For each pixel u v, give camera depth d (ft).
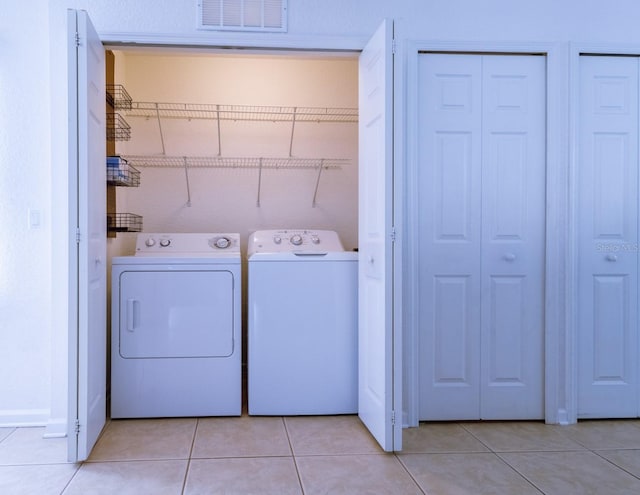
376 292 7.63
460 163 8.59
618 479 6.49
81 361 6.76
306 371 8.89
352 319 8.95
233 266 8.85
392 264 7.11
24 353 8.33
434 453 7.29
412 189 8.34
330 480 6.42
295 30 8.38
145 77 11.18
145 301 8.65
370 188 7.95
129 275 8.61
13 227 8.31
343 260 8.94
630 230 8.81
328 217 11.80
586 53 8.73
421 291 8.54
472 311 8.61
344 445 7.57
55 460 6.99
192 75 11.34
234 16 8.25
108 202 9.43
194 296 8.75
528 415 8.71
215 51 8.50
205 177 11.43
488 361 8.66
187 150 11.36
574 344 8.66
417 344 8.43
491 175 8.64
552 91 8.60
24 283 8.33
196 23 8.20
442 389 8.61
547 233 8.63
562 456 7.22
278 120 11.62
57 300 8.04
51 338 8.01
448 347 8.59
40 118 8.36
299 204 11.71
